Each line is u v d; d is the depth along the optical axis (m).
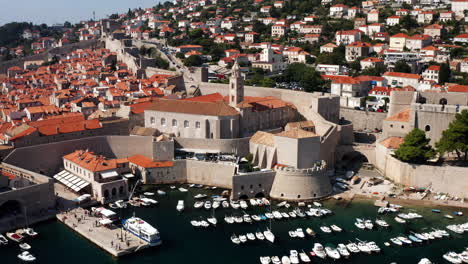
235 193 162.75
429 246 131.00
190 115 195.12
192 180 179.50
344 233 138.38
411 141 172.50
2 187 154.38
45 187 150.25
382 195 164.50
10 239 135.38
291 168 165.75
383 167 186.62
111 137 190.12
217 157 182.88
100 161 169.25
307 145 169.12
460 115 172.12
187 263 123.75
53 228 142.88
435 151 174.38
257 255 127.56
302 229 141.12
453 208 154.38
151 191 171.12
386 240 134.25
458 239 134.50
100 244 131.50
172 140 182.12
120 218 147.62
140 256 127.69
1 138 191.12
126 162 178.38
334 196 164.38
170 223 145.75
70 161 176.12
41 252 129.00
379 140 197.00
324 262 123.19
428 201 159.25
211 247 131.88
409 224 143.62
